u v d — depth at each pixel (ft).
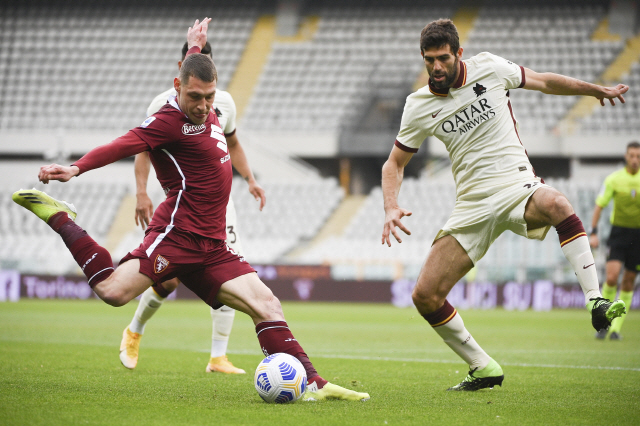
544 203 54.03
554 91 58.54
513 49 348.59
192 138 50.85
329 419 43.75
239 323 161.48
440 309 58.65
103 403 49.19
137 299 255.91
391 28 371.76
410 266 258.16
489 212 56.49
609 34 354.13
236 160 70.38
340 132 314.35
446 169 314.35
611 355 94.43
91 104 352.69
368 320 173.27
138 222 68.44
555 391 59.41
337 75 353.10
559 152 300.40
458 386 60.03
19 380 61.31
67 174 45.65
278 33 376.07
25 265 271.90
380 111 331.77
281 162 314.96
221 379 65.00
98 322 150.30
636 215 115.85
